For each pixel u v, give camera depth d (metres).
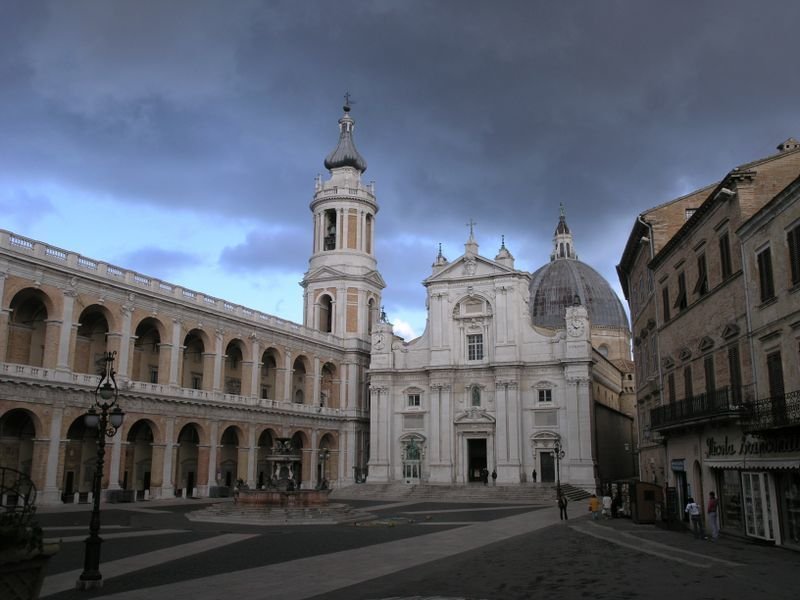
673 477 37.03
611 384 94.69
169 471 57.31
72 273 50.19
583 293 107.75
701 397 30.86
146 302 56.62
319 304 85.12
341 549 26.42
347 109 90.56
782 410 23.56
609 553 24.61
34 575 10.71
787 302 24.23
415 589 17.48
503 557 23.97
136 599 16.19
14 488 13.42
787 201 24.12
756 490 26.62
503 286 76.19
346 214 86.38
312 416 74.88
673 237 35.28
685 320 34.56
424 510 50.38
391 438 78.19
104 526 35.34
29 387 46.59
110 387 19.52
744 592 16.42
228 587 17.86
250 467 65.88
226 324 64.62
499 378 74.00
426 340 79.38
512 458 72.12
